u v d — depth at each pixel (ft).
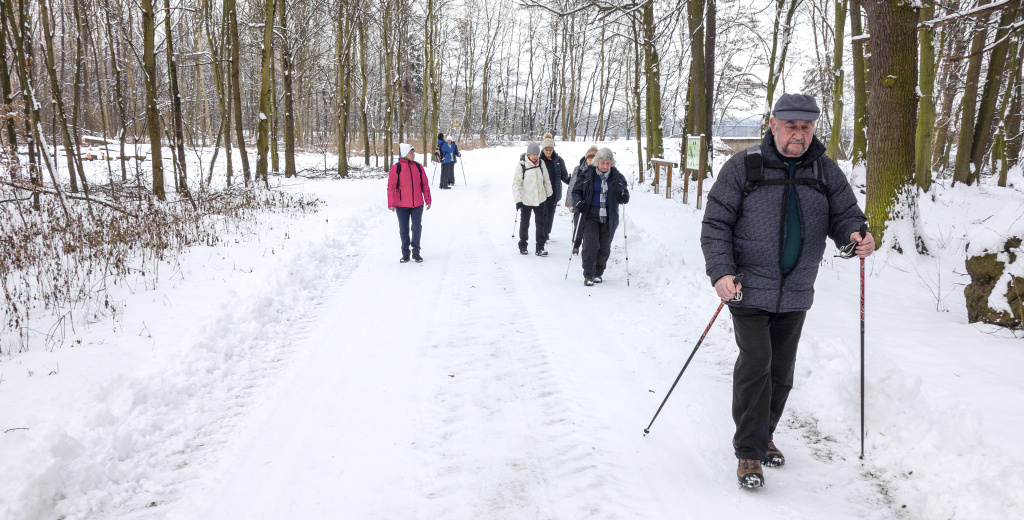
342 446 12.00
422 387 14.73
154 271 24.25
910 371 13.61
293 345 17.76
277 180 63.98
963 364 13.87
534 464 11.23
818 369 13.52
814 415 12.36
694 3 52.65
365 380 15.20
